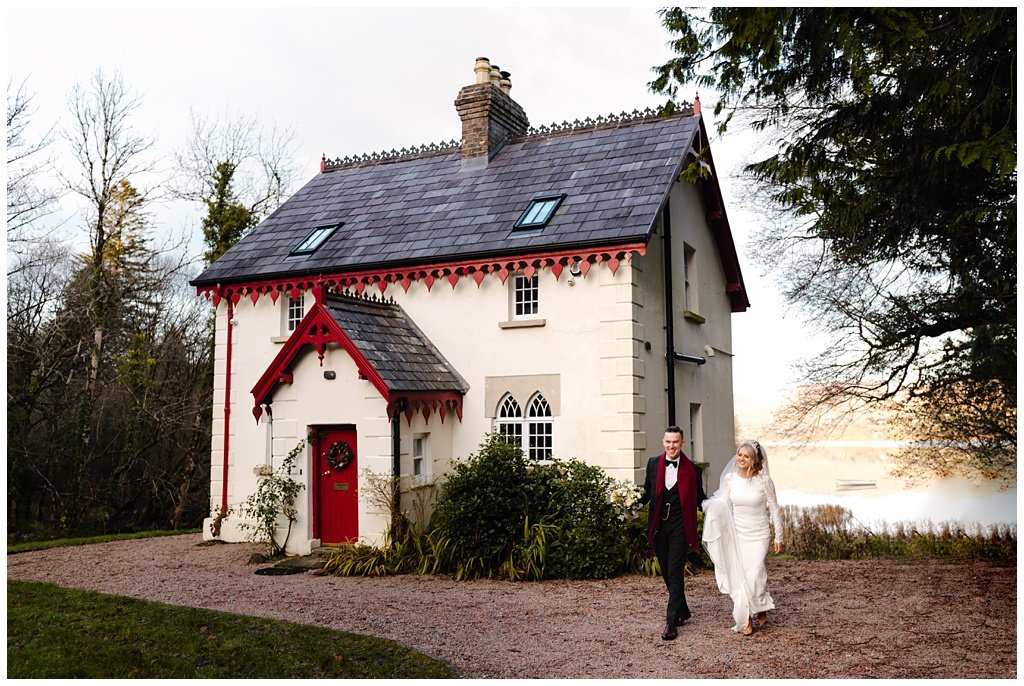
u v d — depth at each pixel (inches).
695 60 343.9
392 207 679.7
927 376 651.5
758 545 336.5
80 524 932.6
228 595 426.9
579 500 486.6
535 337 566.6
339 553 506.9
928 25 322.7
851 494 1072.2
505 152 710.5
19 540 824.3
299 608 393.7
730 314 806.5
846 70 349.7
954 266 485.1
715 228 754.8
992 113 318.3
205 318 1140.5
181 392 1082.1
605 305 546.0
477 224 607.5
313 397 553.0
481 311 585.3
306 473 554.3
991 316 505.0
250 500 570.9
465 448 581.6
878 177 410.6
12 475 844.6
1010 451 660.7
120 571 508.4
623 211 558.9
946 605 374.6
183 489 1032.8
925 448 763.4
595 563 464.8
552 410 554.9
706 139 690.2
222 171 1047.0
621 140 665.0
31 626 338.3
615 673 285.1
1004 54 313.1
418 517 541.3
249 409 631.8
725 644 317.4
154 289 1064.2
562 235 552.4
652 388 573.6
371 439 528.1
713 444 713.0
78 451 926.4
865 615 358.0
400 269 597.0
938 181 380.2
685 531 339.0
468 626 356.8
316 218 701.9
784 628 339.0
